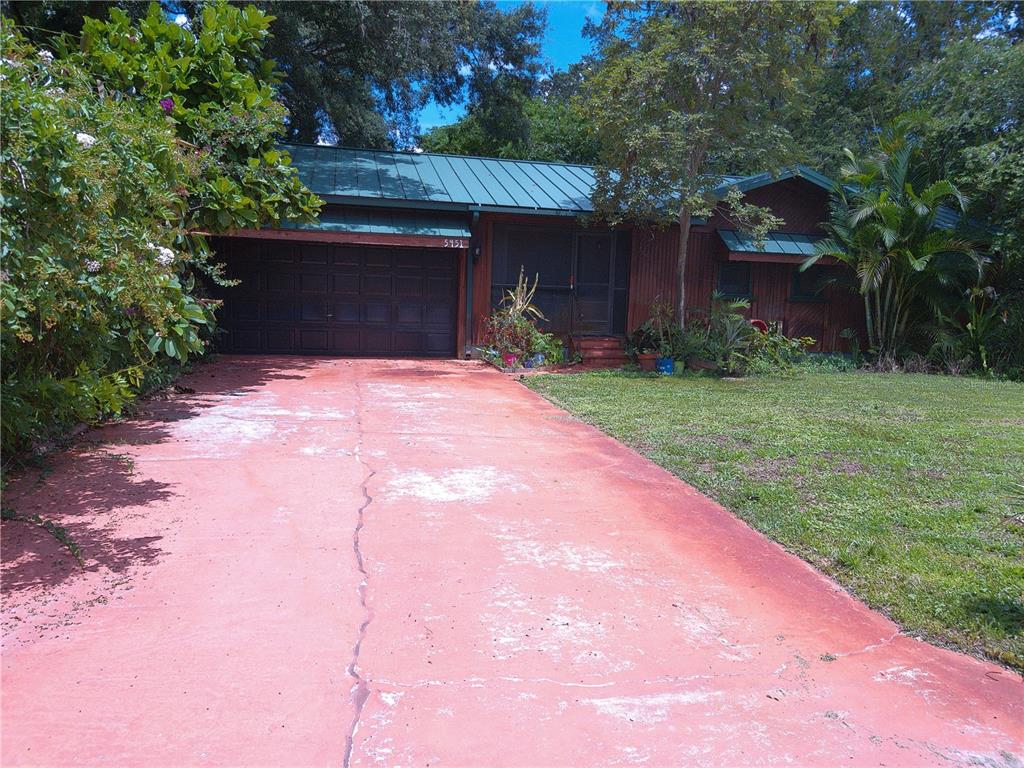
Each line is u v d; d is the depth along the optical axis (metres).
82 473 5.45
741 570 4.15
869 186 15.26
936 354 15.06
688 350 13.04
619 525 4.82
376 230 12.48
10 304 3.69
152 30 9.38
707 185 12.37
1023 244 14.48
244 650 3.09
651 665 3.09
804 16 11.91
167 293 5.05
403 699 2.78
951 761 2.53
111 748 2.44
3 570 3.79
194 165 7.27
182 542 4.24
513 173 15.59
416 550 4.25
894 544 4.49
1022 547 4.46
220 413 7.85
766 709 2.80
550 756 2.47
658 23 12.00
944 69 17.75
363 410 8.37
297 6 17.67
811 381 12.48
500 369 12.79
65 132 4.08
